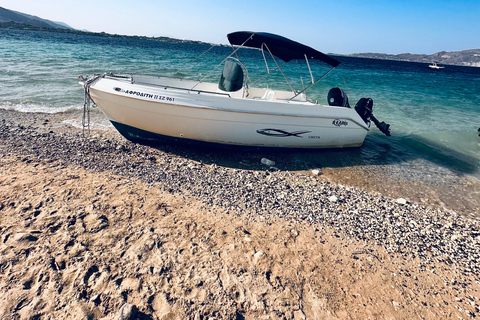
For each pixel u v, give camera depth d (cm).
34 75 1434
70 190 493
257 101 705
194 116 695
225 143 760
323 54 723
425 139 1056
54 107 995
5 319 268
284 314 320
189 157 726
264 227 473
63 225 402
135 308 291
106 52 3375
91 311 286
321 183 677
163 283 333
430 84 3030
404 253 459
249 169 704
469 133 1156
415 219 564
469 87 3156
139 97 668
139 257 366
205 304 314
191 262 372
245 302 325
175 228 436
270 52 779
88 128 791
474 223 573
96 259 351
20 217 407
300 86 1947
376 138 1045
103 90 676
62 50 3003
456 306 368
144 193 520
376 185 702
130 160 654
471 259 462
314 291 359
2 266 323
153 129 731
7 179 503
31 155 614
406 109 1526
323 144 839
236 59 822
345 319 328
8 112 902
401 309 353
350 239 474
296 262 403
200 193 550
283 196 584
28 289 301
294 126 765
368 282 388
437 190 703
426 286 396
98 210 448
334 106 793
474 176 795
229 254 396
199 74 2006
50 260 338
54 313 280
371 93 1966
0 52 2272
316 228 490
